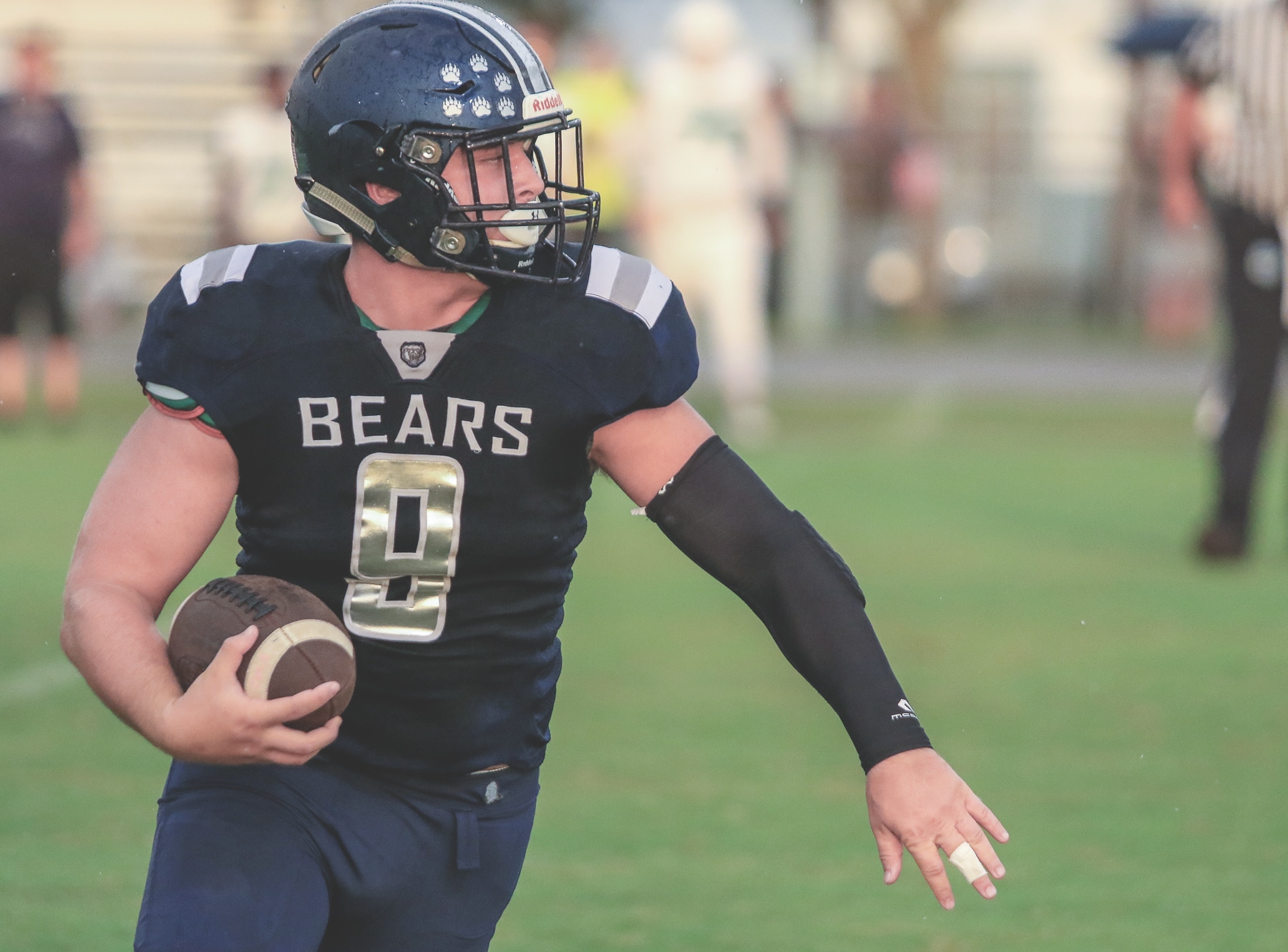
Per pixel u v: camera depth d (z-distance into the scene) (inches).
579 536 374.3
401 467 353.4
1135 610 979.9
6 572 1042.1
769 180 1668.3
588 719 765.9
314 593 360.8
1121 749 719.1
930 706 778.8
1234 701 791.1
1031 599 1005.2
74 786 660.7
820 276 2775.6
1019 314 3176.7
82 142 1604.3
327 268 362.0
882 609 976.3
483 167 355.6
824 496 1370.6
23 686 802.2
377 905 368.5
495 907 385.1
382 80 349.7
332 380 351.6
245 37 2640.3
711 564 370.6
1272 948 522.6
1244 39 1038.4
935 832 352.8
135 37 2628.0
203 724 319.6
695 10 1615.4
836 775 694.5
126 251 2645.2
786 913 549.3
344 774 366.6
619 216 1943.9
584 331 358.3
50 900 545.6
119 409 1797.5
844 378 2265.0
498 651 366.0
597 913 545.6
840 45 2977.4
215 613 337.4
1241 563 1120.8
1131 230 2999.5
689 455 370.3
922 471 1512.1
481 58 352.8
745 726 760.3
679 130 1626.5
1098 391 2159.2
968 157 3169.3
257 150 1680.6
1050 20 3336.6
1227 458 1104.8
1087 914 549.3
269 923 342.0
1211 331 2802.7
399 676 360.8
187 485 354.6
